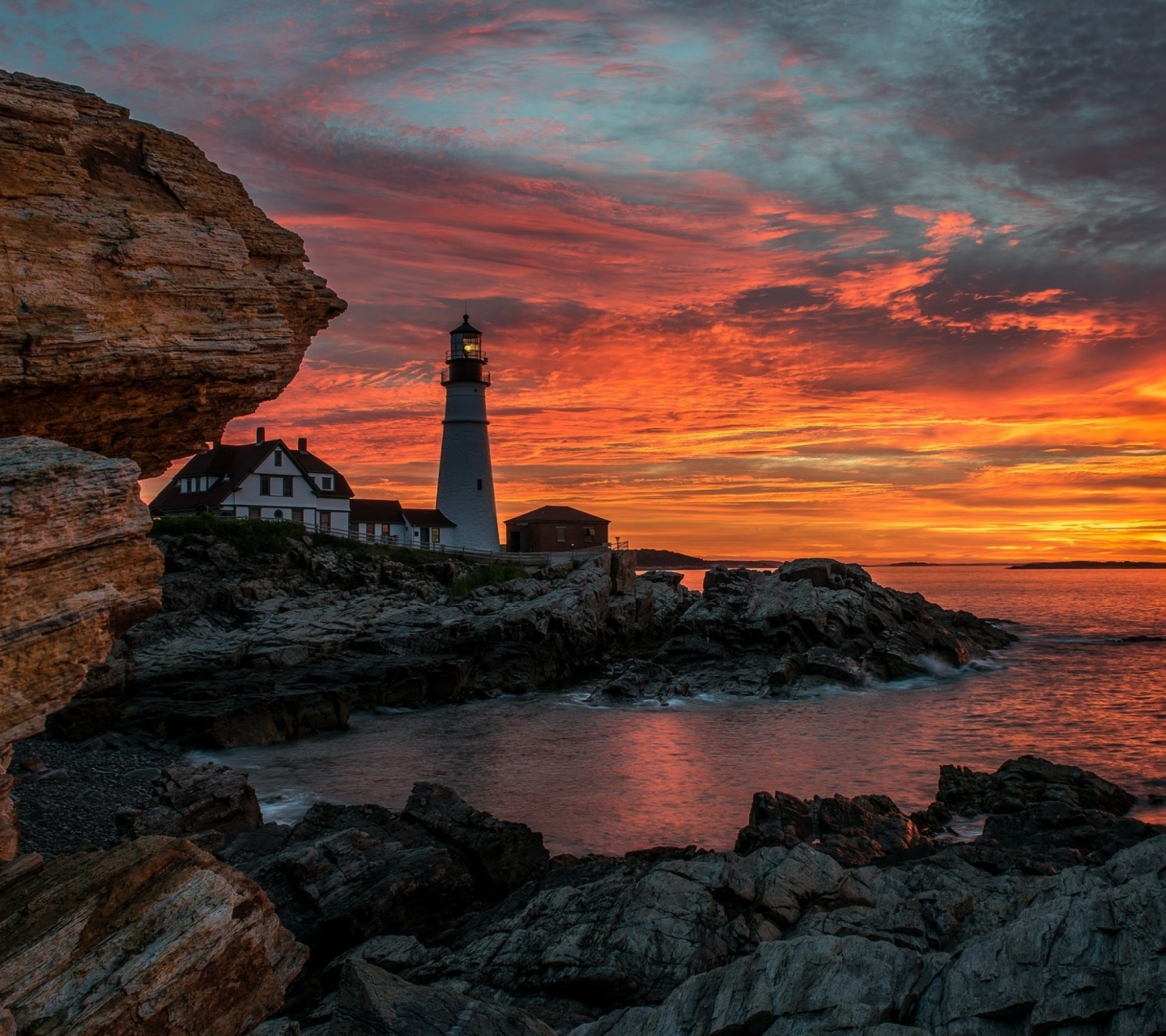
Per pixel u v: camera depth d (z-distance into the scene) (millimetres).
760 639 52031
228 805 21797
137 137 12734
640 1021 11258
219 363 12727
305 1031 11109
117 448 13805
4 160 11422
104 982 7836
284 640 46688
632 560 72562
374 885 16094
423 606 56250
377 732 37438
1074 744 34406
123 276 12047
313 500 74312
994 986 9977
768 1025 10477
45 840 20172
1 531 8633
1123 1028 8969
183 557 56938
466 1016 10766
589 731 37594
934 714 40906
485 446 83938
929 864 15844
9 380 11141
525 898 16453
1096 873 12336
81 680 9508
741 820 24578
